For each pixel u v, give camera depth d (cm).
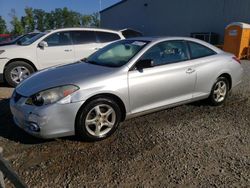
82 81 368
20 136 395
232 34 1443
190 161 333
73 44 791
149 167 320
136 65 411
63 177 300
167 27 2291
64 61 779
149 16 2498
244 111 512
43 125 344
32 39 772
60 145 370
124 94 393
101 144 375
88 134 372
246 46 1442
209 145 374
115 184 289
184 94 471
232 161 334
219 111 509
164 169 316
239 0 1656
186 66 464
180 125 440
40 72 431
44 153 349
